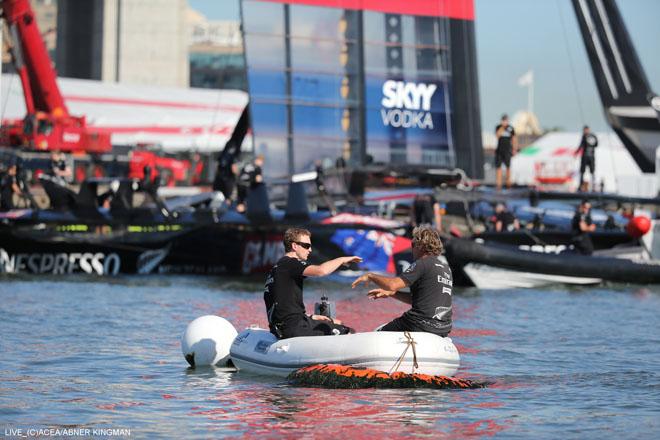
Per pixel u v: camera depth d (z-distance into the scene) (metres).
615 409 15.98
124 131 90.81
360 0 45.50
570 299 36.16
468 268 39.84
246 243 42.72
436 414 15.52
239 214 42.84
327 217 41.94
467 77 46.81
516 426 14.73
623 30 51.44
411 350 17.80
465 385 17.83
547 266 40.53
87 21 137.00
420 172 45.88
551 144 103.25
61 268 43.44
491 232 45.25
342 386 17.55
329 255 41.44
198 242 43.03
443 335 18.48
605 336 25.50
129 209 43.34
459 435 14.19
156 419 15.22
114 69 137.38
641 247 45.34
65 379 18.66
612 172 98.56
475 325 27.83
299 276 19.23
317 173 42.72
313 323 19.30
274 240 42.12
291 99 44.59
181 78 142.50
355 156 45.44
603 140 103.12
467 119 46.84
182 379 18.75
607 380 18.70
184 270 43.56
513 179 98.88
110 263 43.38
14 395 17.02
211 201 45.22
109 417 15.35
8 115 87.56
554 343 24.09
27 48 74.50
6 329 25.56
